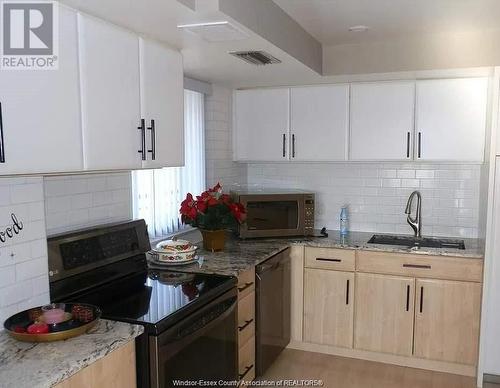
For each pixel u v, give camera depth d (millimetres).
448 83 3254
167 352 1798
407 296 3203
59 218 2166
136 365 1771
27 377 1333
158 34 2094
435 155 3336
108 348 1555
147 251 2582
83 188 2309
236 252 3039
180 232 3295
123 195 2607
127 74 1934
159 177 3045
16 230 1783
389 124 3439
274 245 3303
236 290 2428
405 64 3262
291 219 3607
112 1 1623
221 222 3010
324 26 2863
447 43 3156
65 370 1382
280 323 3264
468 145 3246
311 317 3479
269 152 3828
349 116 3549
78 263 2119
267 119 3805
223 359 2283
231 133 3916
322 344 3482
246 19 2025
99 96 1771
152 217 2961
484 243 2998
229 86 3734
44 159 1534
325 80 3510
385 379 3105
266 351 3004
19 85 1440
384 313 3275
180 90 2340
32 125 1487
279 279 3221
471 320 3076
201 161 3551
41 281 1909
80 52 1671
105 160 1812
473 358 3096
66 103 1615
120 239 2404
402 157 3430
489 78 3152
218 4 1773
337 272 3373
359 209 3893
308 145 3695
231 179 3951
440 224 3648
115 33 1858
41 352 1503
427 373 3188
